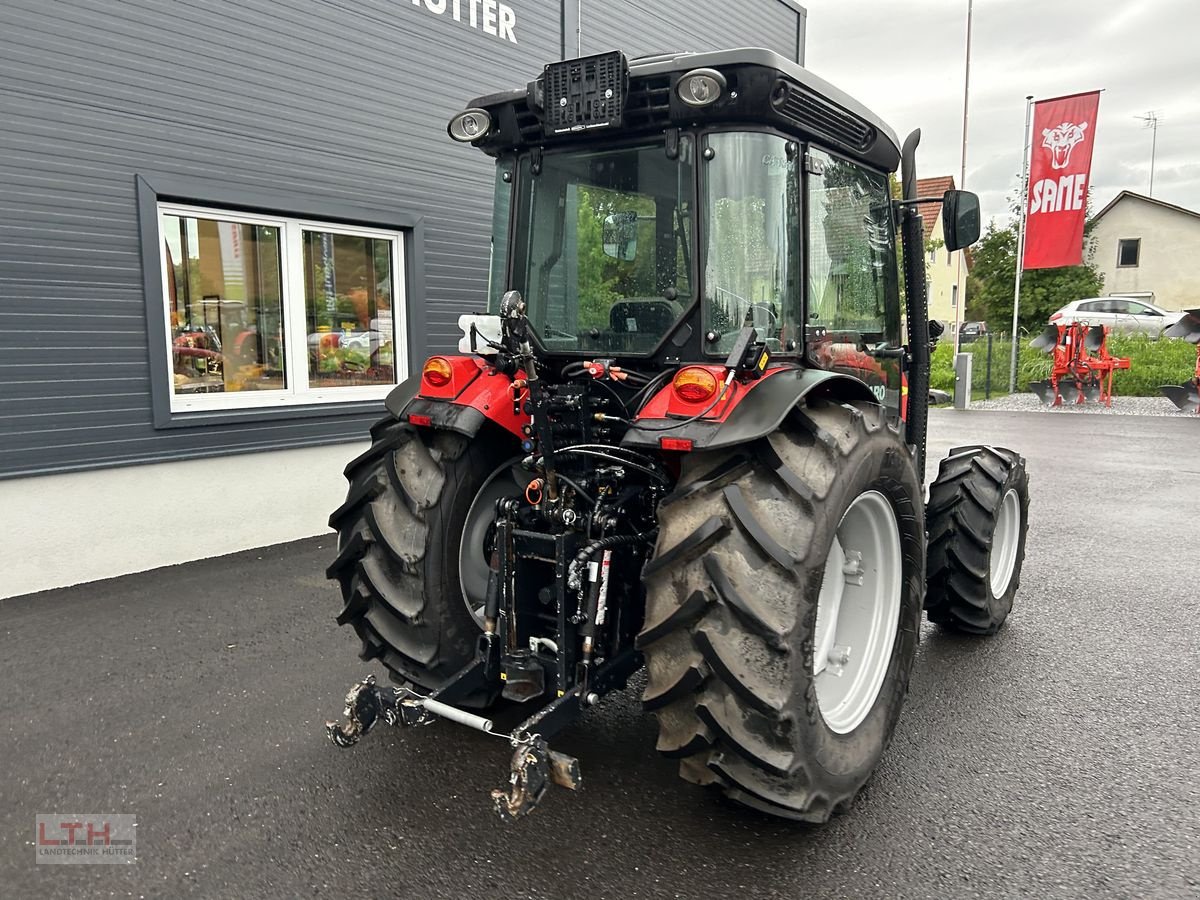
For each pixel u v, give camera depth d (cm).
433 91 653
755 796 231
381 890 226
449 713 242
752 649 218
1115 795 271
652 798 271
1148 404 1494
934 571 390
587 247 288
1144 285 3434
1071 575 519
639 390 278
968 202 337
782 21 1080
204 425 544
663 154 270
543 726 233
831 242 299
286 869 236
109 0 480
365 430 638
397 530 286
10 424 463
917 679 363
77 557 496
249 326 580
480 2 681
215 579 507
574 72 261
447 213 673
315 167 584
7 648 399
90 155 480
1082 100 1543
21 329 462
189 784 281
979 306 3406
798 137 273
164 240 528
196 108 521
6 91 447
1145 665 378
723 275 264
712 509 224
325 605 461
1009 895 222
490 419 281
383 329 659
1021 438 1099
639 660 269
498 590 265
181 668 377
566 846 246
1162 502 732
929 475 839
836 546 278
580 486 261
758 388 234
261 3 546
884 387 350
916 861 237
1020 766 289
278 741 311
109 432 501
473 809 266
